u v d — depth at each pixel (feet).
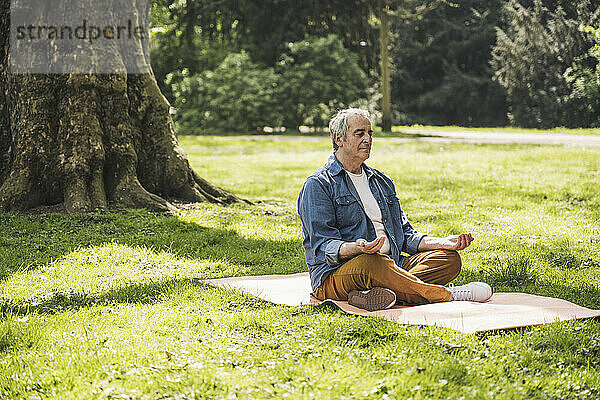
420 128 131.54
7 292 18.97
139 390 11.51
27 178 31.17
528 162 56.03
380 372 12.32
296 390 11.47
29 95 31.65
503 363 12.95
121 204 32.12
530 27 113.60
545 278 20.68
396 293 16.39
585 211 33.55
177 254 24.84
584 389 11.96
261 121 116.47
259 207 34.99
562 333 14.49
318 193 16.98
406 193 40.65
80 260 23.39
